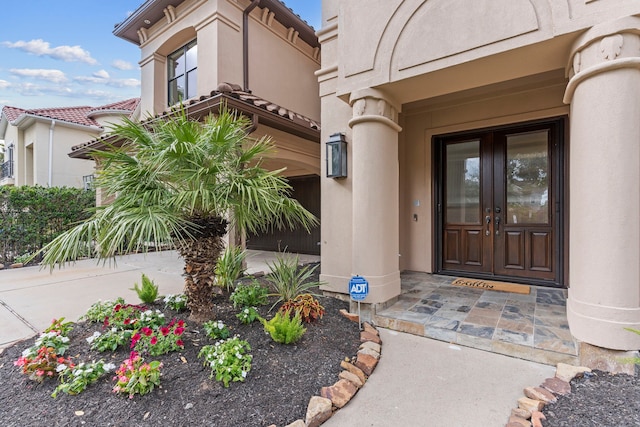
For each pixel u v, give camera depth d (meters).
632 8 2.58
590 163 2.71
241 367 2.47
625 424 2.01
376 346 3.22
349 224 4.57
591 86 2.71
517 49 3.15
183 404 2.18
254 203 3.19
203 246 3.36
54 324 3.03
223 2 7.27
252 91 7.88
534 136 5.30
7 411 2.11
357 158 4.19
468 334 3.30
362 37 4.14
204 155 3.08
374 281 4.02
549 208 5.16
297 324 3.01
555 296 4.50
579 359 2.76
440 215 6.06
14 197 8.13
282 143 6.92
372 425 2.19
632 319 2.56
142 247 2.64
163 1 7.79
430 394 2.52
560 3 2.91
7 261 8.06
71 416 2.06
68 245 2.64
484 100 5.58
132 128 3.08
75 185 13.92
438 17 3.59
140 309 3.56
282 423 2.09
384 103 4.16
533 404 2.27
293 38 9.00
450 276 5.89
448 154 6.07
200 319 3.40
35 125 13.38
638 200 2.58
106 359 2.66
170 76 8.85
